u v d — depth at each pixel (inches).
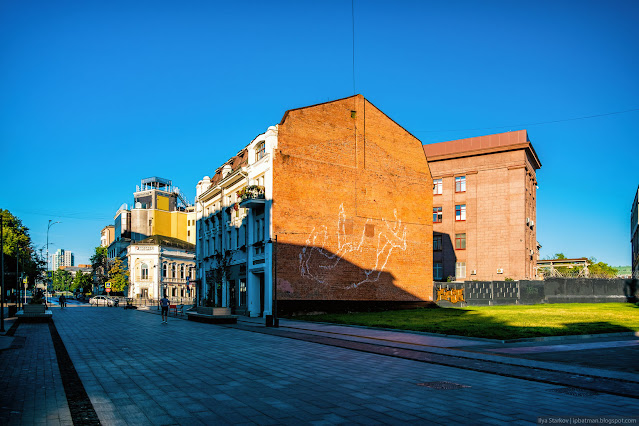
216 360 531.8
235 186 1648.6
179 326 1077.8
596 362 491.5
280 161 1336.1
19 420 282.2
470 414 295.9
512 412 300.2
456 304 1683.1
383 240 1518.2
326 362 517.0
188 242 4205.2
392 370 463.2
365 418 286.8
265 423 275.9
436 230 2315.5
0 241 981.8
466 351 584.1
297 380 409.4
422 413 298.4
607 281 1921.8
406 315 1222.3
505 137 2230.6
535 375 424.5
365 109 1531.7
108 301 2721.5
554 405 318.3
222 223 1761.8
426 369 470.0
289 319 1231.5
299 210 1354.6
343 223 1434.5
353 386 382.9
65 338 798.5
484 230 2191.2
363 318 1136.2
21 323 1198.9
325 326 1015.6
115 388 376.5
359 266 1451.8
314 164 1397.6
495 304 1770.4
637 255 3462.1
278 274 1298.0
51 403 326.0
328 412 300.7
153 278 3235.7
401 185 1588.3
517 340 676.7
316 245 1373.0
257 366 488.1
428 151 2429.9
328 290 1379.2
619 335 757.9
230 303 1636.3
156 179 4242.1
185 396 346.6
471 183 2250.2
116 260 3353.8
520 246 2100.1
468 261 2208.4
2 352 612.1
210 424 273.7
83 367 483.8
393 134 1593.3
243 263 1517.0
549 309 1416.1
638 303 1800.0
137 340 759.7
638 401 329.1
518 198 2137.1
